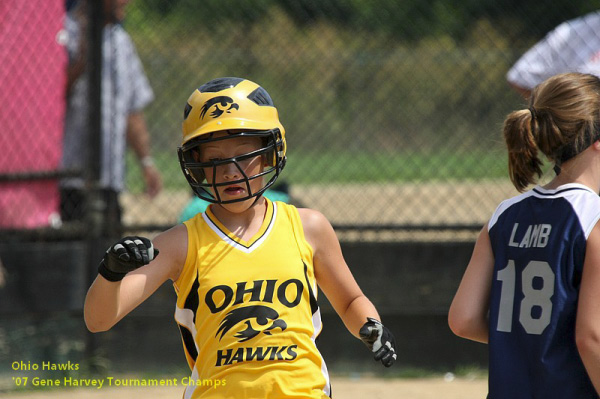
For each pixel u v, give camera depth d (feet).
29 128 62.08
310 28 139.33
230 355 31.04
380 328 31.35
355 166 128.16
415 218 91.71
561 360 29.43
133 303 31.17
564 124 31.12
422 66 139.03
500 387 30.35
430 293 62.95
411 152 133.28
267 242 32.45
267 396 30.60
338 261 34.01
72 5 70.33
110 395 58.44
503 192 95.35
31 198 62.03
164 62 131.64
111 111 64.13
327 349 63.77
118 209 65.41
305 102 147.02
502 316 31.14
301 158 133.90
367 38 152.05
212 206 33.60
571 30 65.26
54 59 63.16
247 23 144.87
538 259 30.48
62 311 61.00
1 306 59.88
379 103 145.28
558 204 30.86
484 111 124.77
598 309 28.81
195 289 31.91
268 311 31.42
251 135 31.83
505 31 87.45
